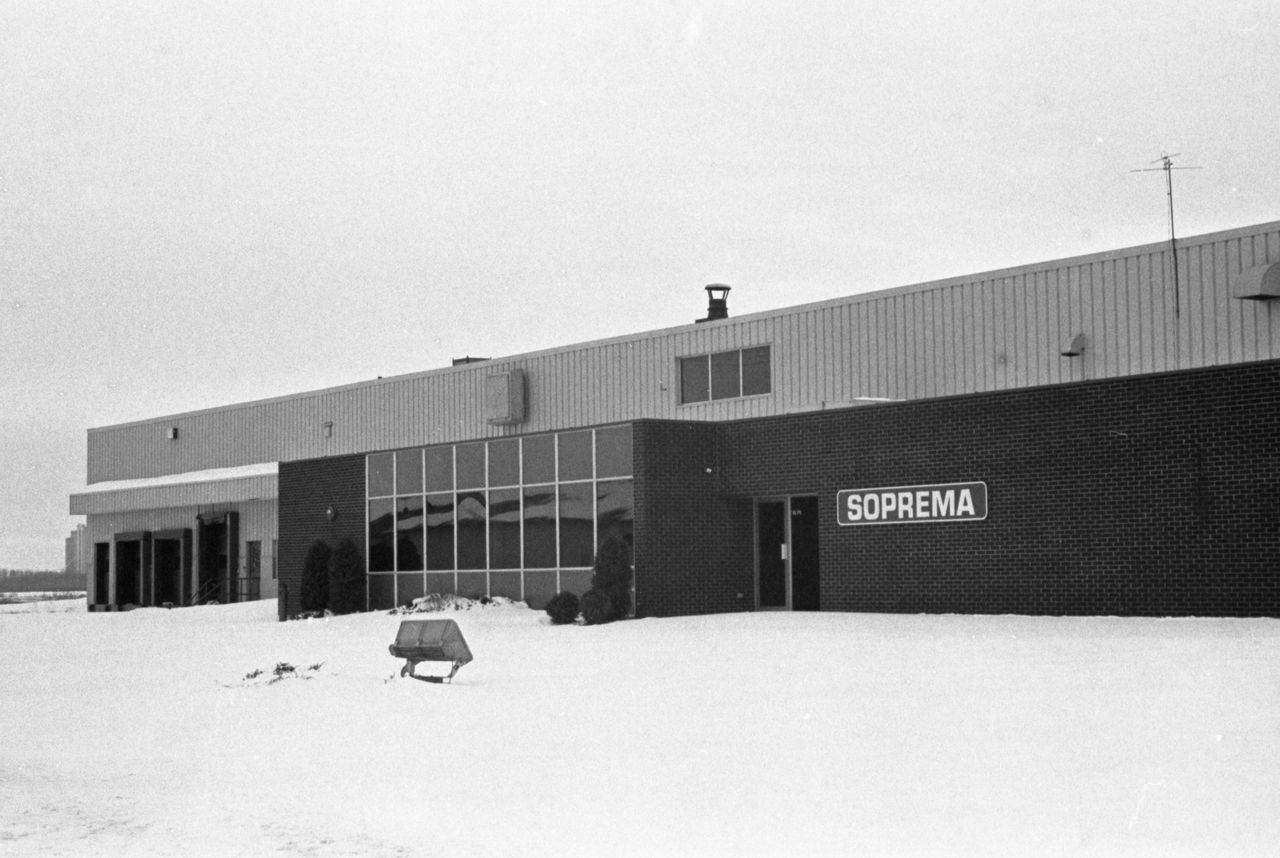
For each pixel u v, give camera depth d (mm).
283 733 12375
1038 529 22953
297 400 47875
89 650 24594
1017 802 8203
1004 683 13406
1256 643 16375
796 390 32031
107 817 9062
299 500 36906
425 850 7707
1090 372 26672
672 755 10312
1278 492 20094
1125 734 10156
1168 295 25578
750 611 27906
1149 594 21469
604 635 22844
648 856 7418
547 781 9547
